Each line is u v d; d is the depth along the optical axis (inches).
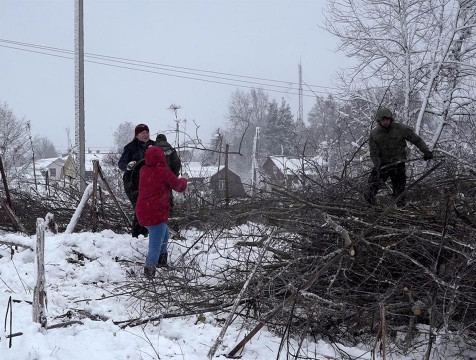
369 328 217.5
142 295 230.1
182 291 236.5
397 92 680.4
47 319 200.8
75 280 260.8
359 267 230.4
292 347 188.2
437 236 229.1
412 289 218.5
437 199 281.9
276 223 257.4
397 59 674.8
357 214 256.4
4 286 241.9
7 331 176.1
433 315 196.5
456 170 327.6
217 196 376.5
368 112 674.2
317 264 223.9
